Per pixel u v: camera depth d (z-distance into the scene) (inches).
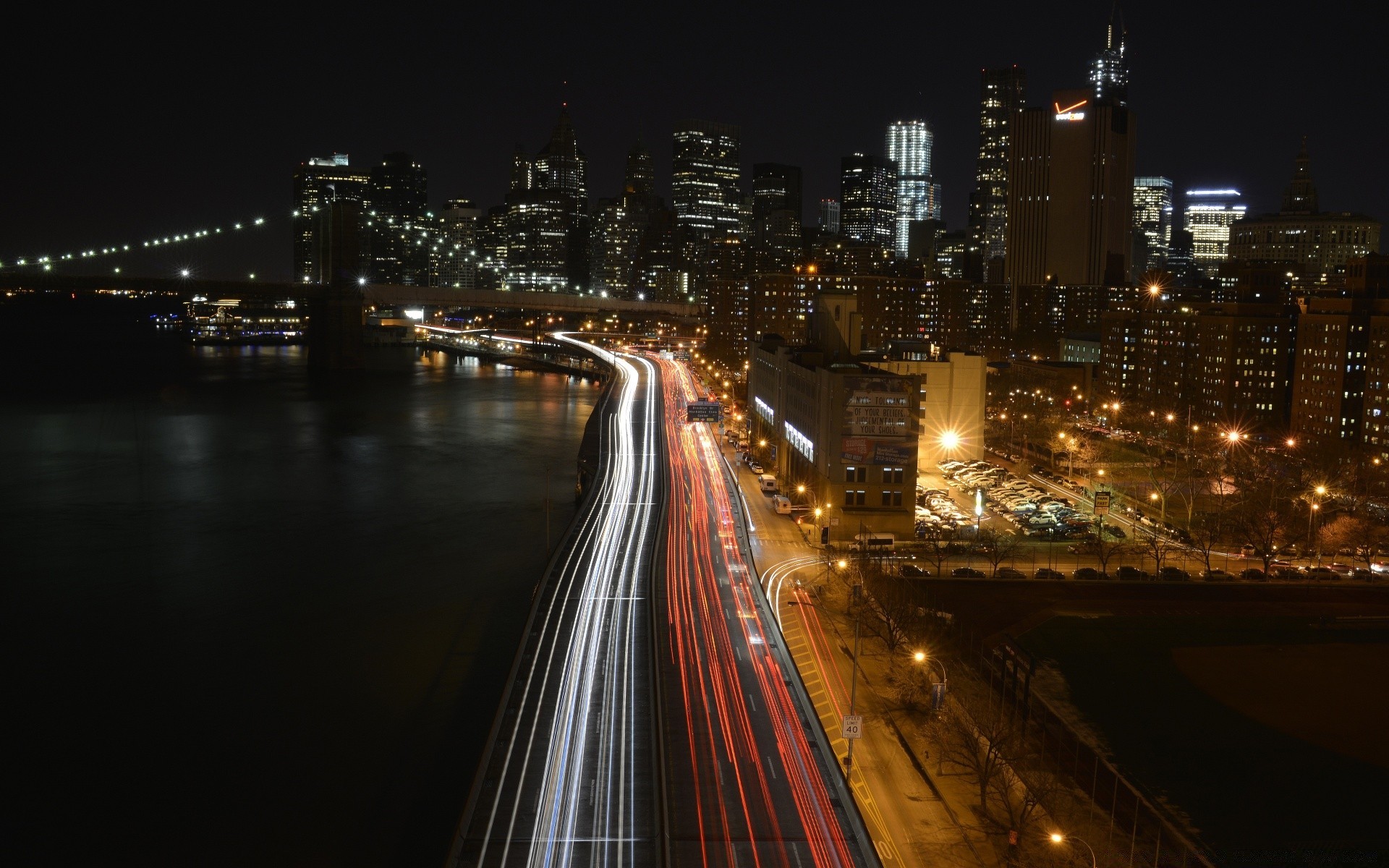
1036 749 3597.4
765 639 4431.6
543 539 6801.2
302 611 5369.1
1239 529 6284.5
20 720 4165.8
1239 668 4306.1
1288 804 3277.6
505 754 3371.1
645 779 3213.6
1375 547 5900.6
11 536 6747.1
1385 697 4037.9
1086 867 2910.9
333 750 3954.2
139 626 5142.7
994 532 6215.6
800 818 3019.2
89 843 3390.7
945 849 2984.7
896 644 4333.2
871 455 6250.0
